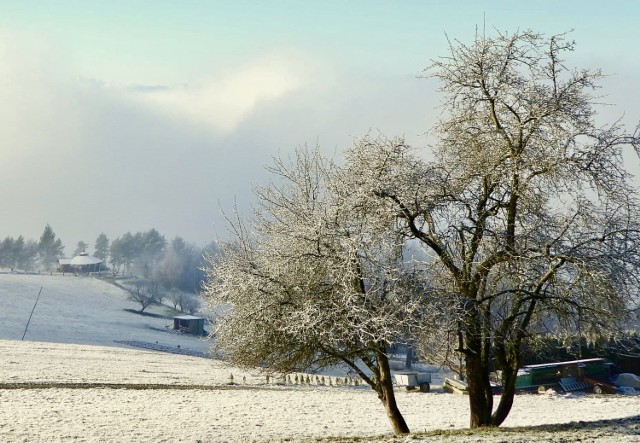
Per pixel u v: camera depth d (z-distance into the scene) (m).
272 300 23.72
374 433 31.20
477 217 25.36
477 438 21.28
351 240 22.86
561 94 24.48
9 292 173.75
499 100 25.16
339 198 24.59
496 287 25.84
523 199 24.91
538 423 35.94
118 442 25.55
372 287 23.09
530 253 24.22
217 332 24.59
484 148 25.61
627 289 23.72
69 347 85.94
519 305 24.34
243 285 23.61
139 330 147.88
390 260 24.05
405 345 23.45
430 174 24.73
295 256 23.67
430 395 52.84
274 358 24.75
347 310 22.59
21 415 32.03
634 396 51.75
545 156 23.73
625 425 24.84
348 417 37.66
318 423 34.62
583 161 23.98
